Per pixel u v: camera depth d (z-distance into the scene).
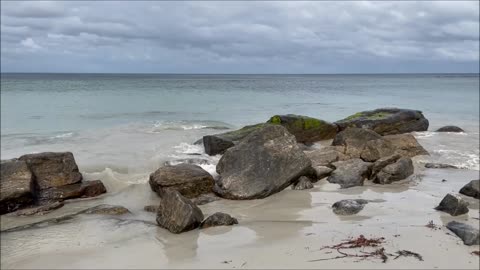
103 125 30.62
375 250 9.54
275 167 15.16
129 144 22.86
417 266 8.69
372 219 11.94
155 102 49.94
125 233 11.39
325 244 10.02
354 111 41.28
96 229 11.76
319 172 16.20
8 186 13.41
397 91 79.88
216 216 11.84
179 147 21.86
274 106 46.41
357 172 16.09
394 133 24.92
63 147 22.28
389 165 16.44
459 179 16.38
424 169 17.84
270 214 12.80
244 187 14.41
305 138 22.47
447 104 49.38
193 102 50.66
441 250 9.51
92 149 21.61
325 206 13.40
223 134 20.66
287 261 9.08
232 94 66.19
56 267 9.39
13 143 23.58
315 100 55.78
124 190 15.61
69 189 14.69
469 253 9.34
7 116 35.56
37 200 14.07
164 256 9.73
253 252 9.70
